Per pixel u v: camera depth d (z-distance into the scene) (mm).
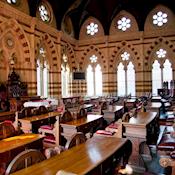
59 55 19094
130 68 21141
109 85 21516
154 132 7211
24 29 14914
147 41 20375
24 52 15227
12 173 2520
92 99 17141
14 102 11852
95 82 22406
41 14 17266
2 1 13109
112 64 21625
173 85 17781
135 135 5660
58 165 2742
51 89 18844
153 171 5434
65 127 6117
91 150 3312
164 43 19891
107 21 21234
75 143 3746
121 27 21312
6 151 3887
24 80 15258
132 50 20844
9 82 13547
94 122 7004
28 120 6637
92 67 22406
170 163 3564
